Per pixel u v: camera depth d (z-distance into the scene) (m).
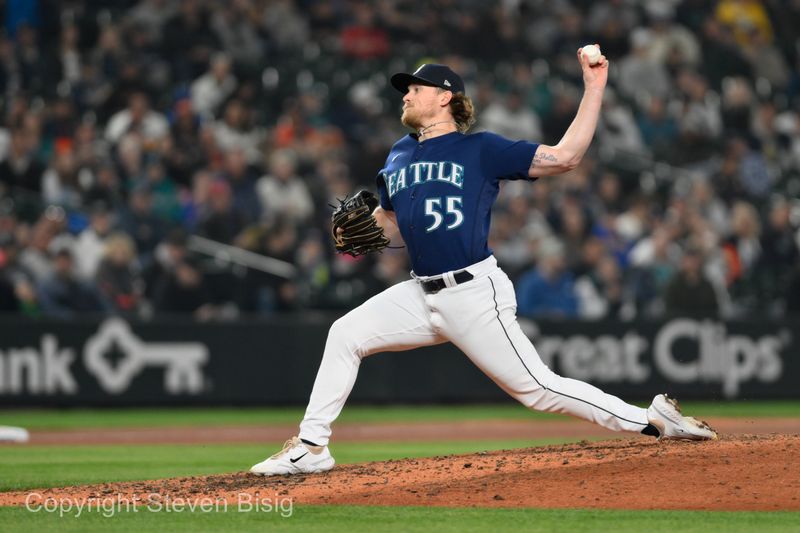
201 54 60.66
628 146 64.88
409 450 34.53
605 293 55.94
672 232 58.03
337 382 22.58
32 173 52.38
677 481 20.64
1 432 37.75
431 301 21.86
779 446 22.02
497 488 20.86
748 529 17.59
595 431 42.50
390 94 63.75
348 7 67.56
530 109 64.44
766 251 60.91
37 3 60.75
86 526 18.47
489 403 55.00
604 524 18.09
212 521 18.73
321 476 22.58
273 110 61.38
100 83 58.41
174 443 38.22
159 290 51.34
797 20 76.75
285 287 52.69
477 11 69.06
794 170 67.69
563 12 70.12
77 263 51.03
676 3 73.19
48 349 49.12
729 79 71.25
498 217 56.44
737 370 56.19
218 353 51.47
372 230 22.66
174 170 54.94
